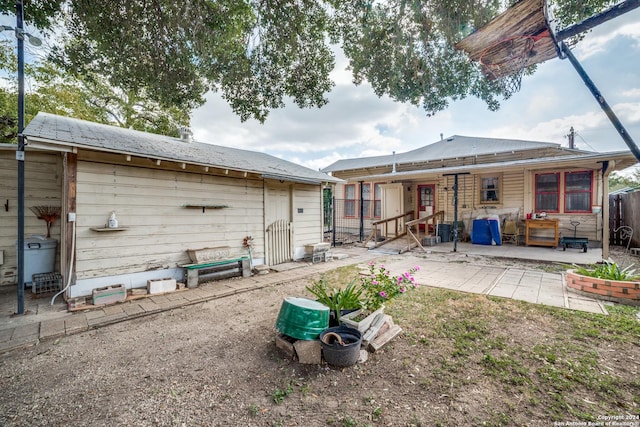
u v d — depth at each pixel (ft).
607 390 7.19
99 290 14.25
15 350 9.84
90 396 7.33
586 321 11.41
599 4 12.71
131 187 16.02
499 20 7.70
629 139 8.08
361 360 8.89
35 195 18.42
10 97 32.32
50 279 16.02
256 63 18.30
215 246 19.95
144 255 16.56
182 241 18.22
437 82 18.19
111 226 14.84
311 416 6.54
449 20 14.16
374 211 47.34
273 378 8.09
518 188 33.17
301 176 25.12
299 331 9.15
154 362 9.03
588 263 21.77
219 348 9.94
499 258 25.66
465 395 7.18
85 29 15.06
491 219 33.04
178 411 6.74
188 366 8.77
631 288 13.23
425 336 10.52
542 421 6.22
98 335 11.09
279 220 24.97
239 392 7.48
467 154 37.45
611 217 33.65
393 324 11.10
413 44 16.89
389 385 7.68
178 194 18.06
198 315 13.26
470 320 11.87
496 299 14.39
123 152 14.40
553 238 30.22
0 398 7.25
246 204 22.09
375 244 35.22
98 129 18.01
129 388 7.66
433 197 40.98
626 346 9.39
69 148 13.30
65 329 11.30
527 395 7.11
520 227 32.53
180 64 16.60
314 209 28.60
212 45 16.06
